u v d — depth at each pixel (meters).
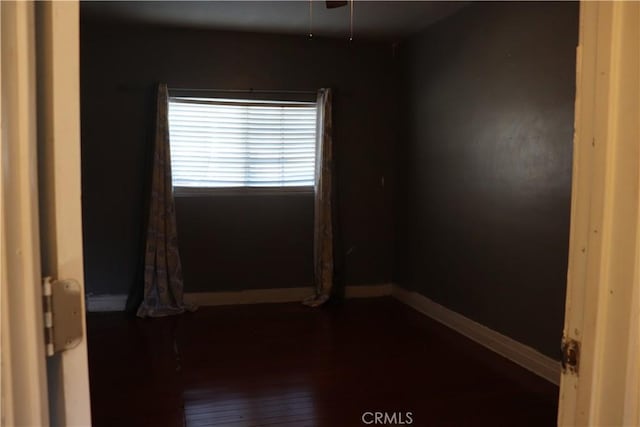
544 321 2.98
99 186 4.29
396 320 4.18
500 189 3.35
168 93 4.34
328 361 3.25
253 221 4.66
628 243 0.73
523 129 3.11
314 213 4.75
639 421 0.75
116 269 4.38
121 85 4.27
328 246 4.68
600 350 0.77
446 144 4.01
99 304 4.37
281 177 4.71
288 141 4.69
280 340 3.66
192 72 4.39
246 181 4.63
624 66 0.72
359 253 4.92
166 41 4.33
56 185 0.67
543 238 2.96
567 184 2.76
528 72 3.06
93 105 4.23
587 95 0.78
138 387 2.84
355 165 4.84
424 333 3.83
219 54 4.44
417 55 4.43
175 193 4.46
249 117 4.58
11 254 0.61
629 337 0.74
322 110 4.59
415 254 4.56
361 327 3.98
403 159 4.75
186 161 4.48
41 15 0.66
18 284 0.62
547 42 2.90
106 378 2.96
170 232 4.30
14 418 0.62
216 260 4.59
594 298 0.77
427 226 4.33
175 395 2.74
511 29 3.21
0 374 0.61
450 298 4.00
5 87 0.60
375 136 4.88
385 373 3.05
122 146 4.31
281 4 3.66
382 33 4.45
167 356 3.32
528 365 3.11
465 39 3.72
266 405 2.63
